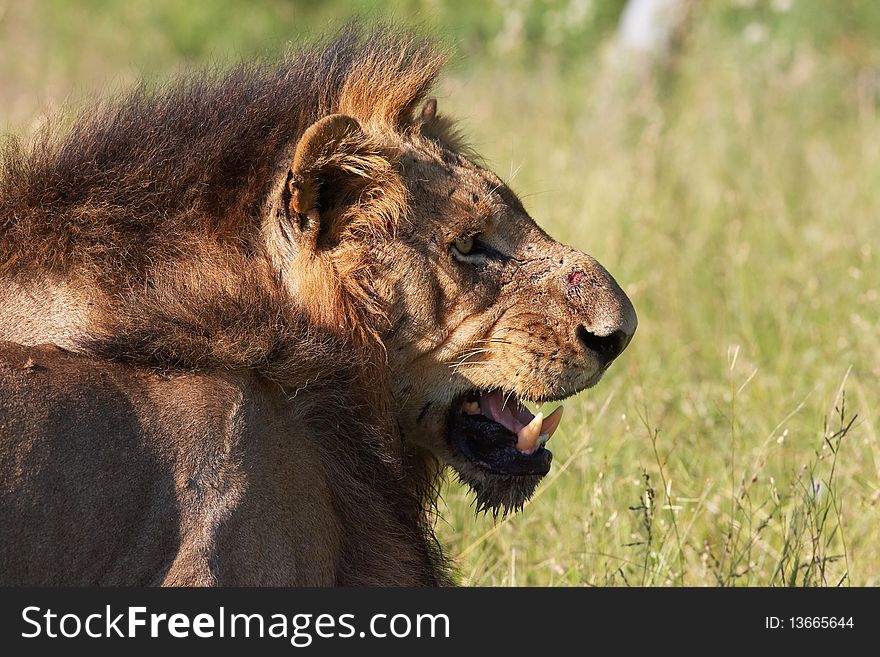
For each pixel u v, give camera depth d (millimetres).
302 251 7379
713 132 20125
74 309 7016
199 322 6988
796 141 20047
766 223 16250
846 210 16734
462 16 29109
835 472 10539
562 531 10109
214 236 7336
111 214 7211
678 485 10453
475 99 22703
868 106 21953
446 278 7676
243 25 31594
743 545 9789
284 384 7207
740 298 13992
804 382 12383
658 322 13961
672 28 24656
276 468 6836
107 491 6312
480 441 8047
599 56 26406
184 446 6520
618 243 15328
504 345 7789
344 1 29906
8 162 7387
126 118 7605
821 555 9500
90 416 6395
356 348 7488
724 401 11867
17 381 6336
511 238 7938
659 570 9297
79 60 30469
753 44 23594
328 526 7164
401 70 8086
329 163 7293
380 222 7520
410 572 7812
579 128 21328
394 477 7820
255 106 7602
